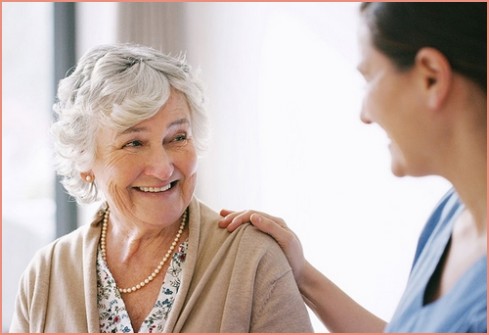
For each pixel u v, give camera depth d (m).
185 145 1.18
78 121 1.18
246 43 3.17
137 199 1.17
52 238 3.28
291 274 1.17
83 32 3.26
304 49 3.05
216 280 1.15
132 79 1.13
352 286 2.85
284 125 3.07
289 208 3.03
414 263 0.78
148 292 1.21
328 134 2.98
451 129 0.60
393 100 0.61
